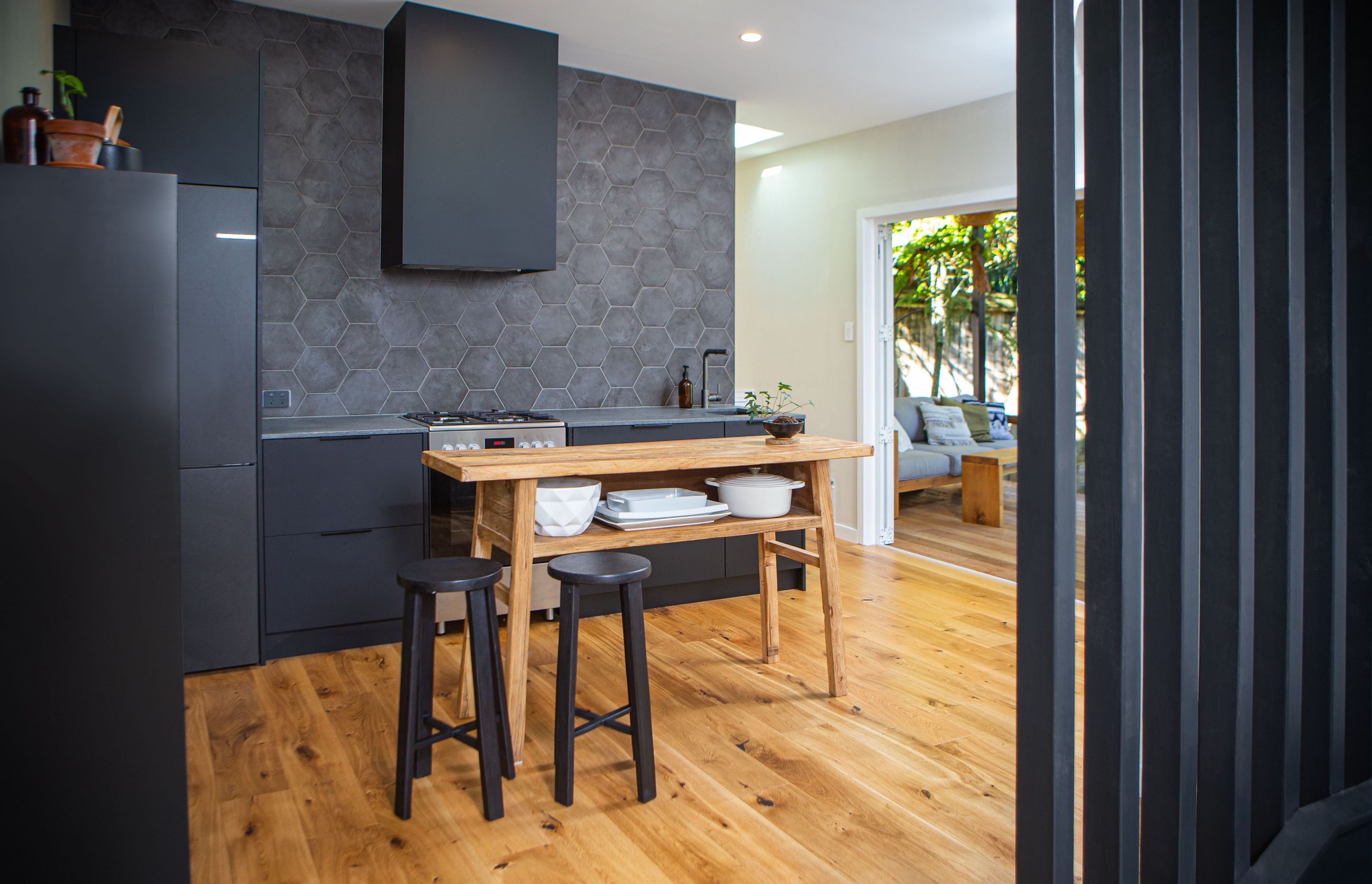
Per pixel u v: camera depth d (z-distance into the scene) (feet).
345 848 6.96
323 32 12.78
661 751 8.68
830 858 6.84
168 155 10.10
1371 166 5.65
